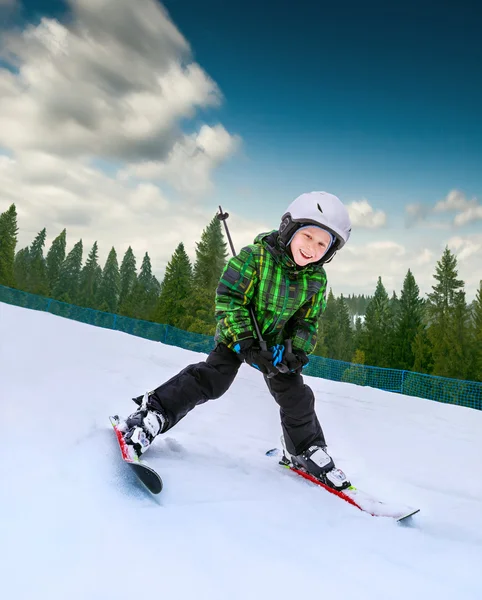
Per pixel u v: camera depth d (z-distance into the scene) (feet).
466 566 4.66
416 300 128.67
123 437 5.89
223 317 6.97
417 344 113.70
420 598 3.75
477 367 104.99
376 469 9.21
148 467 4.74
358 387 22.35
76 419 6.34
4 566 3.04
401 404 19.29
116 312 208.33
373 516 5.82
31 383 8.02
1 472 4.36
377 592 3.71
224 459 7.23
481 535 6.15
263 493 5.80
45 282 194.18
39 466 4.67
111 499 4.41
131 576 3.22
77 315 63.77
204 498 5.16
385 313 143.84
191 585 3.26
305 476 7.09
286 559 3.98
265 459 7.88
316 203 6.55
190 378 6.65
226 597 3.21
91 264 232.53
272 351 6.76
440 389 51.19
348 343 161.68
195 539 3.97
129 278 255.50
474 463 11.00
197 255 116.37
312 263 6.90
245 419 11.32
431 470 9.77
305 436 7.15
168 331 55.11
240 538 4.21
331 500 6.16
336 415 15.31
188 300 115.14
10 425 5.62
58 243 226.38
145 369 14.37
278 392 7.24
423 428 14.99
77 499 4.19
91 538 3.59
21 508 3.80
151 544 3.70
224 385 6.89
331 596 3.51
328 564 4.07
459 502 7.68
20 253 242.78
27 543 3.34
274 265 6.96
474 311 109.09
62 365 11.11
